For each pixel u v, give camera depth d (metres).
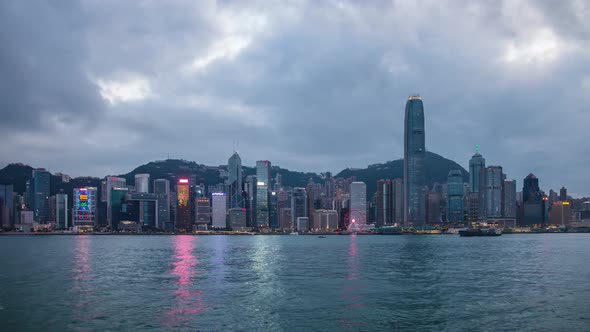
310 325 65.50
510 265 148.25
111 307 78.19
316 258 185.88
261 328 63.97
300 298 85.69
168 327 64.62
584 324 65.19
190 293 92.25
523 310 74.25
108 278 117.88
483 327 63.81
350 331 62.34
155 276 121.94
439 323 66.19
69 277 120.62
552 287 97.88
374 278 113.94
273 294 90.31
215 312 73.94
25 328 64.81
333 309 75.69
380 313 72.50
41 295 90.69
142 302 82.56
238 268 143.62
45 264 162.50
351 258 184.12
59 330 63.53
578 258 177.62
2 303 82.25
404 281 108.06
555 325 64.62
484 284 102.62
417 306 77.69
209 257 196.12
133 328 64.19
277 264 157.38
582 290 93.81
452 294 89.25
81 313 73.69
